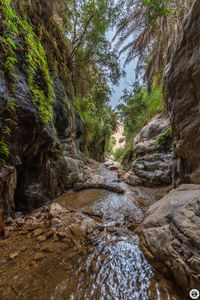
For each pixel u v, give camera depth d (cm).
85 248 295
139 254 277
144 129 1020
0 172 335
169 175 666
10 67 357
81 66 1077
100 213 439
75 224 358
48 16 696
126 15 824
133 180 731
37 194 454
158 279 232
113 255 279
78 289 218
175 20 743
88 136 1345
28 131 398
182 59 409
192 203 263
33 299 203
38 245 297
